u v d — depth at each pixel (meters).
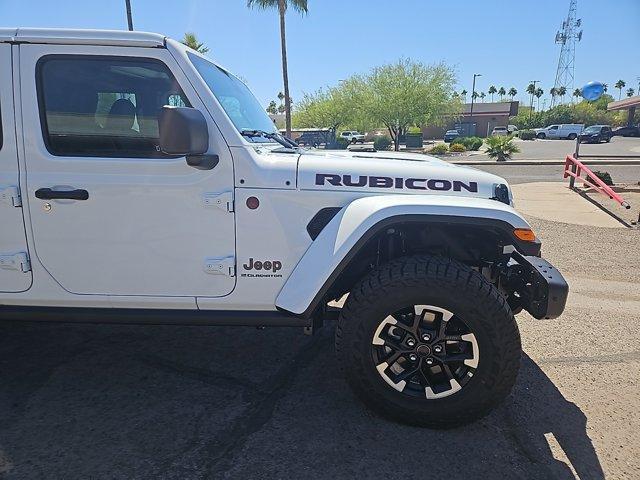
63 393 2.96
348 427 2.63
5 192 2.59
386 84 35.53
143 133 2.62
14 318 2.76
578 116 72.69
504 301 2.48
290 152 2.98
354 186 2.66
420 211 2.50
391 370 2.60
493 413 2.79
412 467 2.33
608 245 6.73
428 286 2.45
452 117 38.28
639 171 16.94
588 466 2.36
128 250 2.66
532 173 17.28
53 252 2.67
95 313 2.73
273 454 2.41
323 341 3.73
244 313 2.73
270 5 25.31
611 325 4.05
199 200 2.60
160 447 2.46
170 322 2.73
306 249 2.64
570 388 3.08
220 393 2.98
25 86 2.57
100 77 2.60
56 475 2.25
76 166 2.60
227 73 3.25
